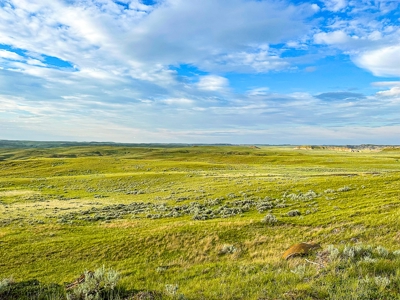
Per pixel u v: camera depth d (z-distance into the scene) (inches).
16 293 418.3
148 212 1264.8
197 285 381.7
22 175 3469.5
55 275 566.9
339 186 1331.2
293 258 447.2
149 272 491.5
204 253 621.6
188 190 1828.2
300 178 1897.1
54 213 1352.1
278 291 311.1
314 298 286.5
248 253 592.4
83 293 352.5
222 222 829.2
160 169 3582.7
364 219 704.4
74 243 749.3
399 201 888.3
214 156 6323.8
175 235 732.7
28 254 693.9
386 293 277.6
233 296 320.8
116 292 367.2
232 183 1873.8
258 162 5007.4
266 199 1261.1
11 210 1450.5
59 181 2691.9
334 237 612.4
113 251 677.9
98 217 1200.8
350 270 339.9
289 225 765.9
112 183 2464.3
